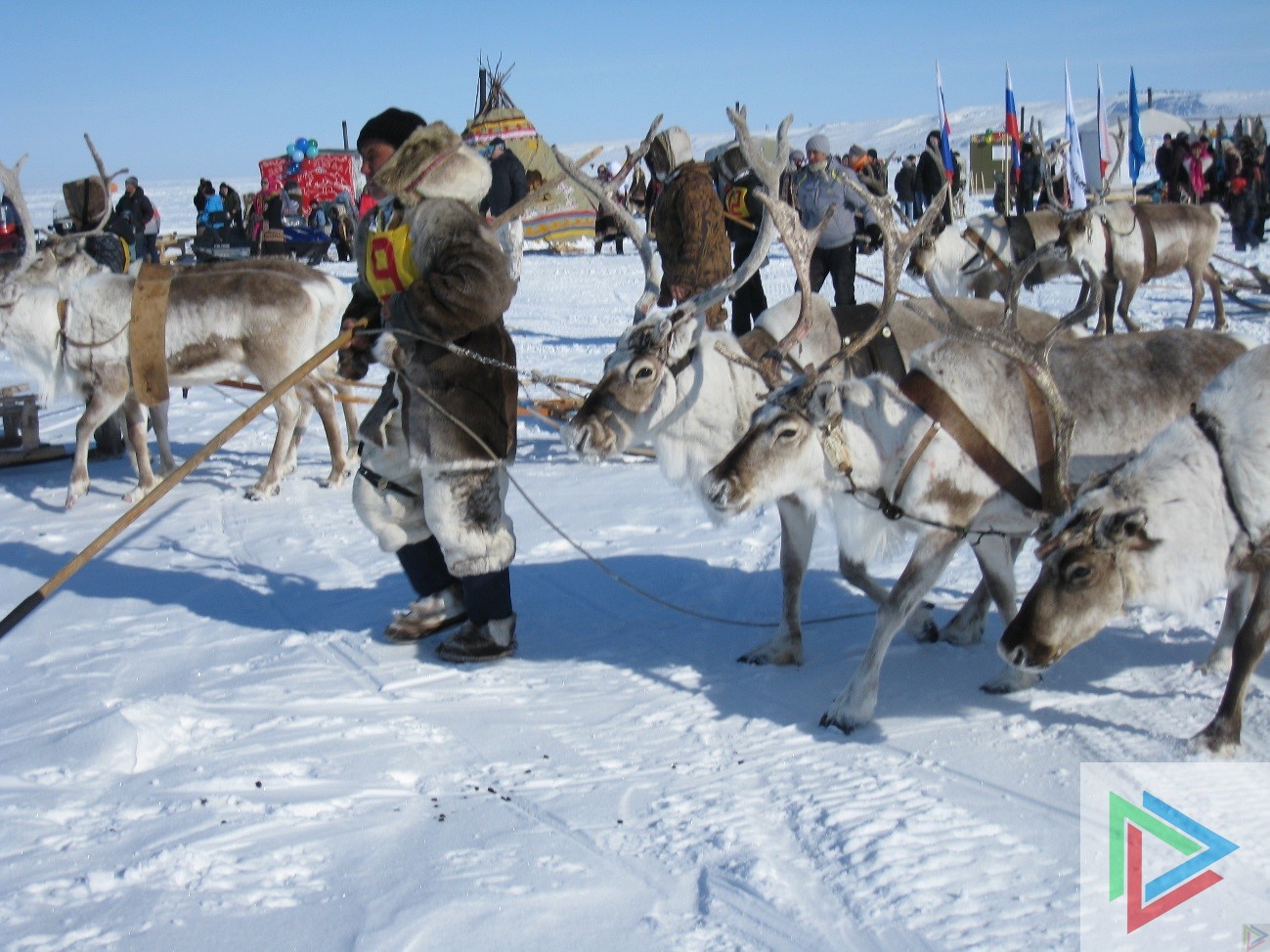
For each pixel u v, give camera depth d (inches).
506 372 201.3
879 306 218.5
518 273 513.0
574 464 345.7
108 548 284.0
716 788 159.0
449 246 191.5
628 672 201.5
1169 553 159.9
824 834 145.0
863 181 426.3
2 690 201.3
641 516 291.0
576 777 163.9
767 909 129.6
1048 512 180.7
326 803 155.9
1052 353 196.9
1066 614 160.1
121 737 170.6
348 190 1136.2
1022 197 813.2
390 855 142.9
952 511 180.7
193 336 315.6
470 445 197.0
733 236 395.5
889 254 177.2
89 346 317.4
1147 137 1300.4
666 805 154.3
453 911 130.1
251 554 277.0
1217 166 883.4
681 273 263.3
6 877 137.6
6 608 245.1
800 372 208.7
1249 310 551.8
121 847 144.3
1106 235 480.1
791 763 165.6
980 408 180.7
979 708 181.8
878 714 181.2
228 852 143.0
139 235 673.6
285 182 1024.2
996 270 491.8
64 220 540.4
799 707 185.2
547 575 252.8
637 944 124.0
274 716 185.8
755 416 181.0
